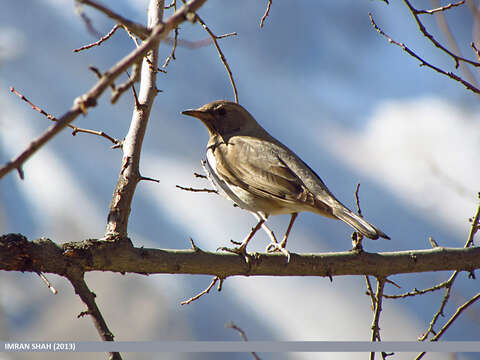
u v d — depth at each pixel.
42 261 6.60
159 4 7.83
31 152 4.00
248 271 7.58
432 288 7.89
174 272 7.23
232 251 7.68
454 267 8.04
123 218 7.12
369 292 7.97
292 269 7.74
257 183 9.33
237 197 9.64
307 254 7.88
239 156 9.80
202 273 7.38
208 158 10.37
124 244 6.98
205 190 8.21
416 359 7.53
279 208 9.30
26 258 6.54
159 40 4.24
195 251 7.36
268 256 7.70
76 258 6.73
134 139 7.51
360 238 7.96
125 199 7.18
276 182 9.22
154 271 7.12
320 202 8.78
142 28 4.35
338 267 7.83
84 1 4.16
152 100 7.80
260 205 9.36
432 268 8.01
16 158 3.99
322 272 7.80
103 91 4.07
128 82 4.18
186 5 4.22
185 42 5.41
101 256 6.84
